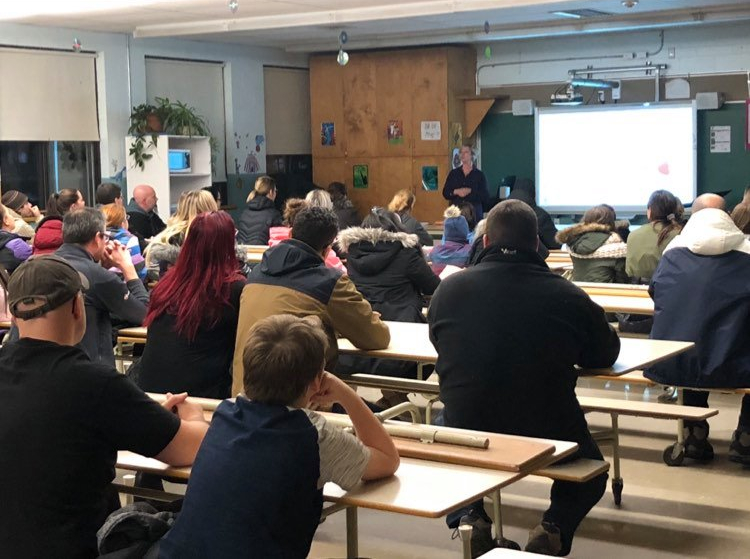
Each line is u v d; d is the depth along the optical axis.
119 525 2.32
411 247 5.14
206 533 2.09
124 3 8.84
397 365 4.74
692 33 10.83
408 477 2.39
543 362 3.15
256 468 2.09
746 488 4.37
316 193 6.69
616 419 4.21
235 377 3.50
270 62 12.40
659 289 4.36
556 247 9.24
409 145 12.09
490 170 12.20
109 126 10.75
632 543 3.77
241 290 3.62
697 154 10.96
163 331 3.62
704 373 4.22
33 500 2.16
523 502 4.23
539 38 11.71
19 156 10.13
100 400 2.21
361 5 9.09
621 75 11.30
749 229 4.97
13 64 9.92
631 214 11.36
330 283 3.55
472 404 3.19
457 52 11.89
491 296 3.19
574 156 11.59
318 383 2.24
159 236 5.39
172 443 2.32
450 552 3.72
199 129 11.09
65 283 2.28
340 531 3.96
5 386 2.23
